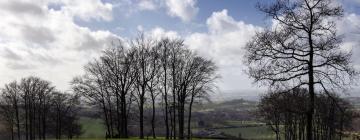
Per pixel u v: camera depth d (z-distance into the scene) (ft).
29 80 312.91
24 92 311.68
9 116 314.35
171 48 233.14
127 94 237.25
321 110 206.28
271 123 259.39
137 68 233.14
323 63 89.92
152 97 233.76
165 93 233.96
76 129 351.87
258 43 93.09
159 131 316.19
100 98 239.91
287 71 91.86
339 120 233.76
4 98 307.99
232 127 438.81
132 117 249.55
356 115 220.23
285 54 91.40
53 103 324.80
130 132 305.12
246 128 442.91
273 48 92.07
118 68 236.43
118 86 236.22
